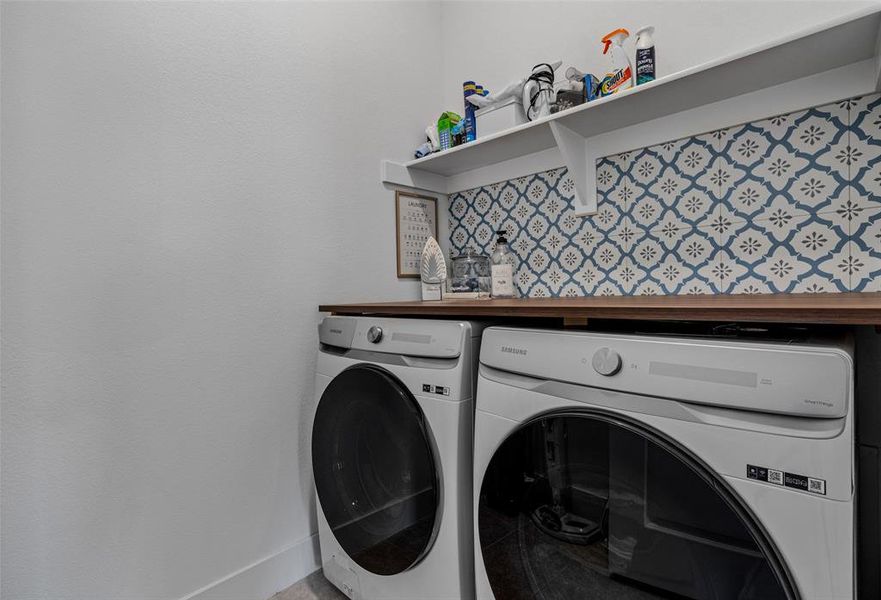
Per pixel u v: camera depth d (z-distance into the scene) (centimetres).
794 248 128
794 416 64
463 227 215
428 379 114
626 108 142
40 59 109
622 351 81
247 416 146
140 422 124
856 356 115
